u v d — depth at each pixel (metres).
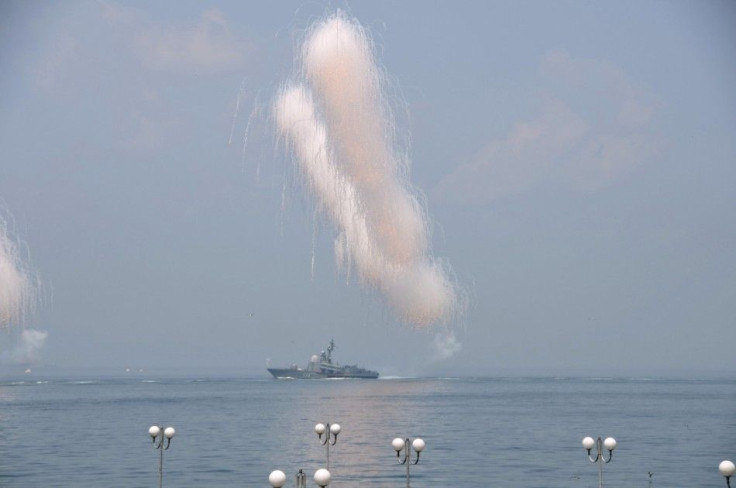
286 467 119.19
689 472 113.94
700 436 169.00
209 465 121.12
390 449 143.75
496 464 122.75
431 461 126.81
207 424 198.75
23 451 140.25
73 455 134.38
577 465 121.81
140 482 104.62
